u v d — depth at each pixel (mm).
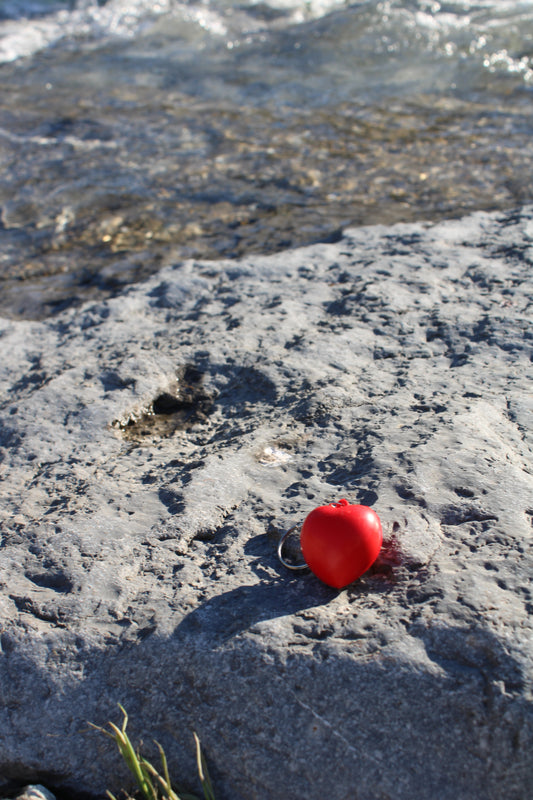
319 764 494
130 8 2836
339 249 964
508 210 1036
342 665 507
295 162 1421
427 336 761
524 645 497
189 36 2430
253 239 1109
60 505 635
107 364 778
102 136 1641
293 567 558
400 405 674
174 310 870
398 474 598
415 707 493
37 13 2908
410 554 551
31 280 1073
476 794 479
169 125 1684
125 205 1298
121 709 519
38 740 531
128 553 589
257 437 667
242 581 561
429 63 1969
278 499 610
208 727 513
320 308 826
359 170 1359
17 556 597
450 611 517
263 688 510
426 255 900
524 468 604
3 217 1289
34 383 776
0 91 1992
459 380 695
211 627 537
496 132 1498
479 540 554
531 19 2240
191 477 635
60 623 555
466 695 490
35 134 1668
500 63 1924
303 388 714
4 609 565
